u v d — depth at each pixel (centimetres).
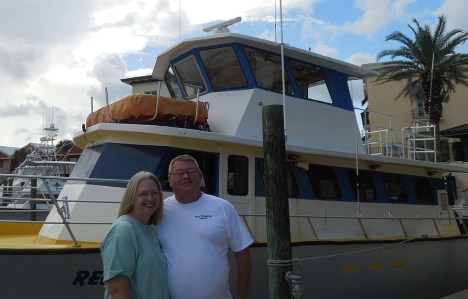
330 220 821
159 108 677
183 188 374
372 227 886
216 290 356
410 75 2723
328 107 902
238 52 795
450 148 3130
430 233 995
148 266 336
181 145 668
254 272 672
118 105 693
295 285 435
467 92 3231
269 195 454
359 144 943
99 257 558
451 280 1018
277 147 455
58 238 609
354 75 971
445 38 2627
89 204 636
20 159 4266
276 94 819
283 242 449
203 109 732
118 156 662
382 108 3294
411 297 921
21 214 1191
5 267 521
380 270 852
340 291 783
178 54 870
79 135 724
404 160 935
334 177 857
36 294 534
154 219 365
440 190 1073
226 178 699
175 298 348
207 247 360
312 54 853
